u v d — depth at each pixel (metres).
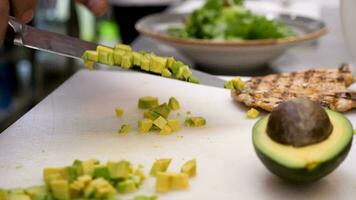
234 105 0.56
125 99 0.59
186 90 0.61
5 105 1.15
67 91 0.61
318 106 0.38
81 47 0.52
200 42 0.68
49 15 1.22
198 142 0.48
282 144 0.37
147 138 0.49
